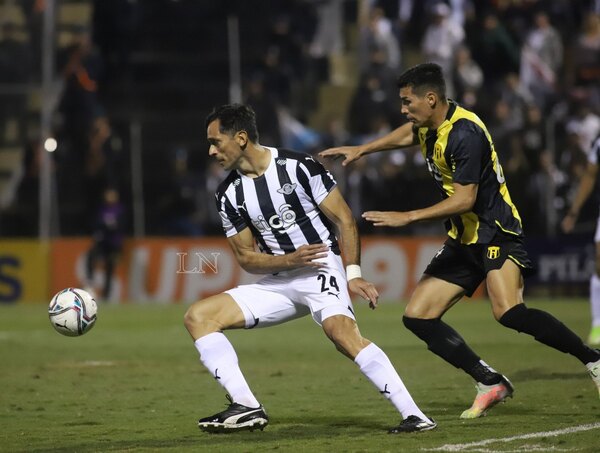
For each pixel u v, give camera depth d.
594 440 20.53
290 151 22.05
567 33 82.19
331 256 22.12
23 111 76.56
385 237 69.56
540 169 66.88
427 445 20.12
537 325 23.42
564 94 75.62
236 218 22.36
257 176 21.94
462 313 59.72
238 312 22.30
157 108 83.75
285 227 22.00
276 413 25.34
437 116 22.98
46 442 21.50
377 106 73.44
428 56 77.62
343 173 68.19
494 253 23.47
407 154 68.75
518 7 80.31
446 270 24.23
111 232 68.62
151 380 32.56
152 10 87.19
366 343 21.64
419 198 67.56
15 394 29.44
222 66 86.00
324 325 21.78
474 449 19.61
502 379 24.03
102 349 43.16
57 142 74.12
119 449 20.48
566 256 67.88
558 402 26.14
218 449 20.23
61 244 71.06
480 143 22.70
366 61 78.44
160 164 79.88
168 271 70.56
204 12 87.12
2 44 75.50
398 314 59.97
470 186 22.53
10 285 71.56
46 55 75.31
